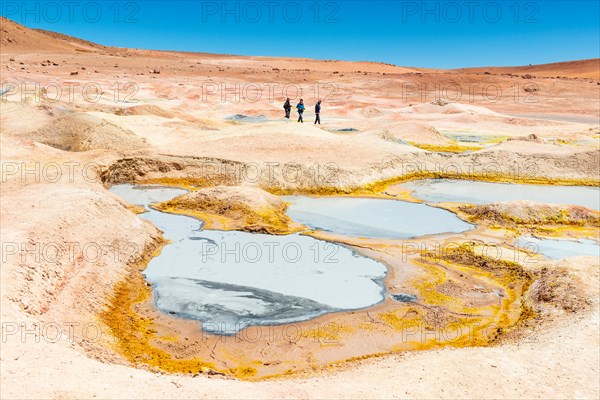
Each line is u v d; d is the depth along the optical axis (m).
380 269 12.04
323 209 17.00
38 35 85.44
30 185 13.73
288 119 35.41
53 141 22.53
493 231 14.98
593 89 58.19
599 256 12.03
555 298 10.01
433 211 17.05
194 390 6.25
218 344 8.85
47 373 6.17
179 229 14.50
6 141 18.08
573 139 29.88
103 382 6.17
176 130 24.38
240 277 11.41
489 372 7.25
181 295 10.51
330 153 21.62
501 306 10.38
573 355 7.70
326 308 10.12
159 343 8.82
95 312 9.30
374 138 24.58
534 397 6.69
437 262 12.48
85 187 14.80
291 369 8.14
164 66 66.69
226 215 15.64
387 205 17.73
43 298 8.58
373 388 6.71
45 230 10.21
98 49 100.56
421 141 28.09
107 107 29.64
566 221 15.80
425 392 6.68
